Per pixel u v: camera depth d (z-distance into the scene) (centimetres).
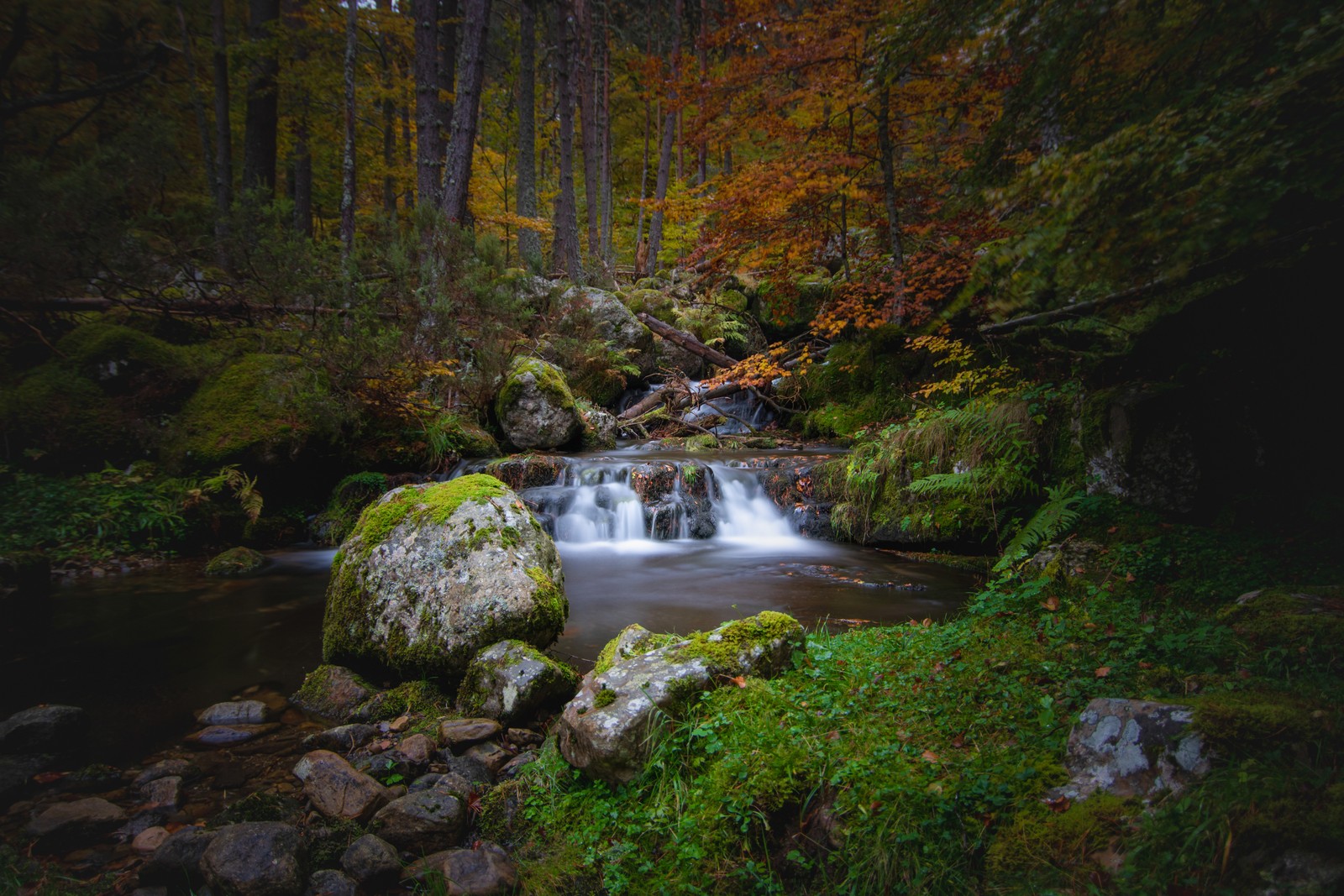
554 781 324
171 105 1487
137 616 604
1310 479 523
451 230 1105
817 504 886
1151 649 339
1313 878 182
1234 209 257
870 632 456
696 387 1509
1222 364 584
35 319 891
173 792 336
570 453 1200
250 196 938
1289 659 298
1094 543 578
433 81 1220
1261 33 303
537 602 431
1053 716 288
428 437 1007
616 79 2722
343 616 472
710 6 2261
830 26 1005
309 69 1548
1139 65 353
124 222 827
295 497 920
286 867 269
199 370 912
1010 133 422
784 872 261
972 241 995
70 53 1255
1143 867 204
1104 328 632
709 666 343
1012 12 361
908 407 1112
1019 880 215
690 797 289
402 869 285
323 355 906
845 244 1281
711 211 1129
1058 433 699
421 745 366
